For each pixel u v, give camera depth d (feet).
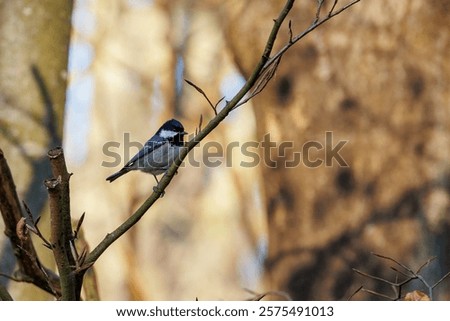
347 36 36.19
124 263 66.18
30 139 27.40
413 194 34.81
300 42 36.78
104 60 69.36
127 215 68.23
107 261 65.98
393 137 35.32
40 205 26.96
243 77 39.06
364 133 35.76
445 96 34.99
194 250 75.56
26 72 27.96
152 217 75.25
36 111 27.71
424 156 34.91
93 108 69.72
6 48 28.12
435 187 34.65
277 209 37.99
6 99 27.63
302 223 36.88
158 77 69.36
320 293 36.04
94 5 69.36
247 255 74.74
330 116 36.37
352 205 35.81
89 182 69.00
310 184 36.73
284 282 37.14
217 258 74.95
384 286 34.68
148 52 69.72
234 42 38.70
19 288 25.75
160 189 18.65
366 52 35.81
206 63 68.59
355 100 35.99
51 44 28.55
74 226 25.88
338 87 36.27
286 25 37.04
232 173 71.15
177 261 75.36
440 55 34.99
